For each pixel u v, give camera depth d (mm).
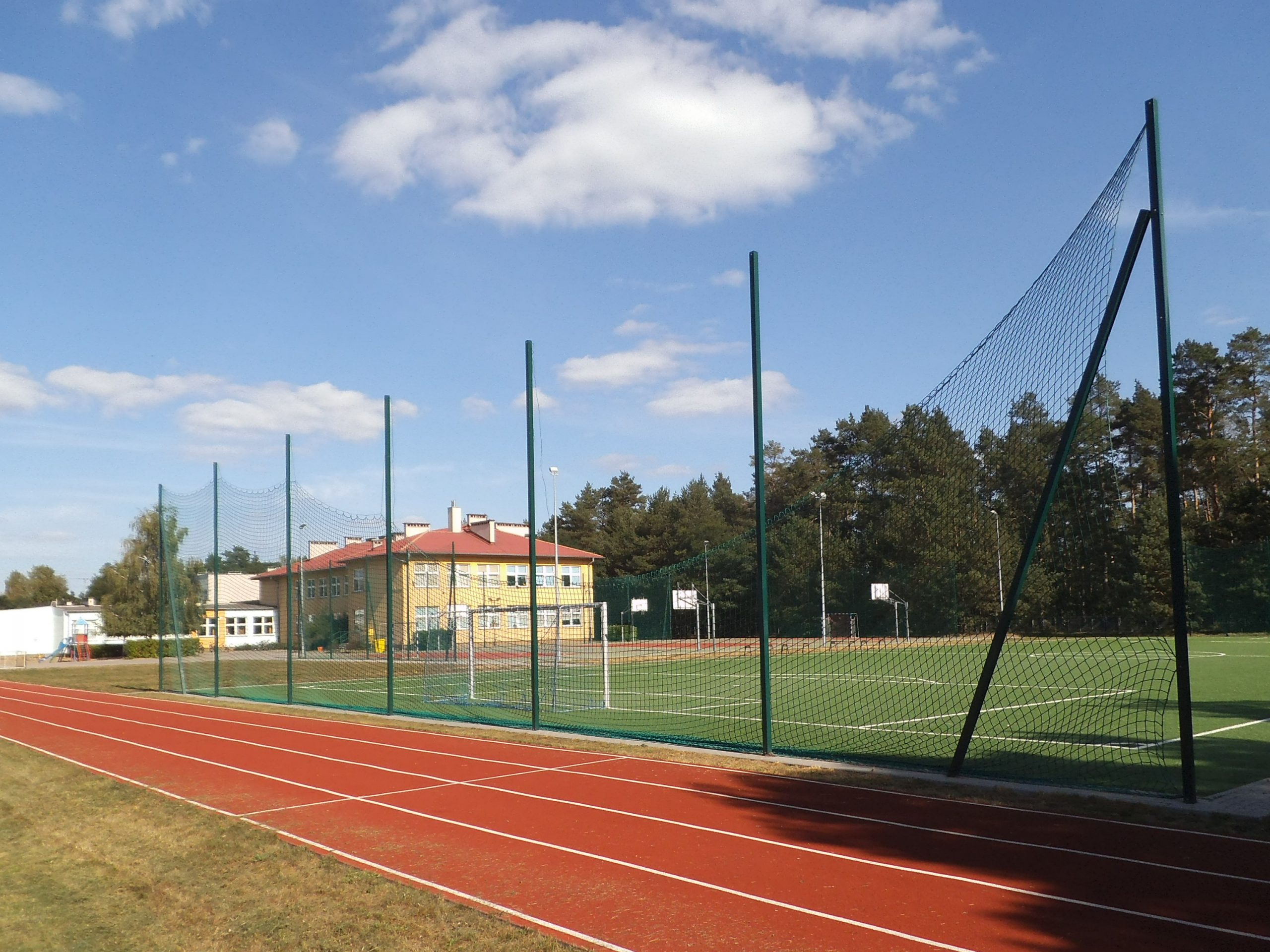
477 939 6156
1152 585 20375
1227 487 53781
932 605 20891
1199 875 7270
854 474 19031
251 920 6660
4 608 129500
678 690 25375
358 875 7719
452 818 10023
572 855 8320
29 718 23516
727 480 96188
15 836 9875
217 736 18328
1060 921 6324
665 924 6453
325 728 19031
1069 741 14477
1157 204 9477
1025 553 11211
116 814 10742
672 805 10422
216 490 28656
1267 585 43781
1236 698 19750
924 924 6320
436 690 27156
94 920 6840
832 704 21594
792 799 10562
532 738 16344
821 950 5910
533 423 17031
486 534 53719
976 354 12484
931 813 9680
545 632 31484
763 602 13875
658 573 27422
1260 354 57344
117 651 68938
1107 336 10141
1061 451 10828
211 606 32375
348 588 31312
